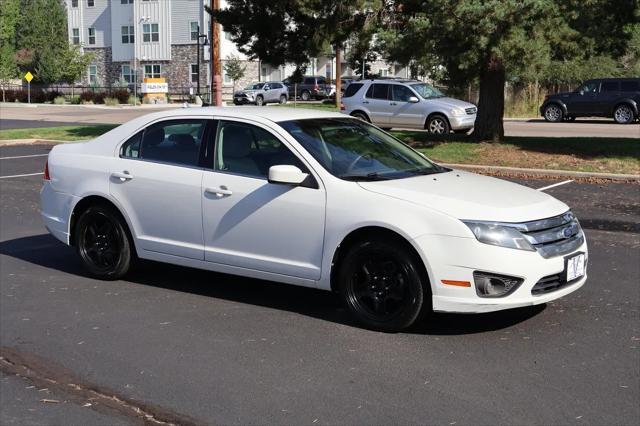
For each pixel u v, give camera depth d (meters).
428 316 6.23
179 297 6.90
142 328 6.05
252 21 20.14
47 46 61.75
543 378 4.92
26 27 62.50
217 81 23.53
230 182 6.45
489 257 5.37
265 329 5.98
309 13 18.23
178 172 6.77
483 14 15.15
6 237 9.59
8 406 4.65
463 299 5.43
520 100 36.84
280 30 20.17
